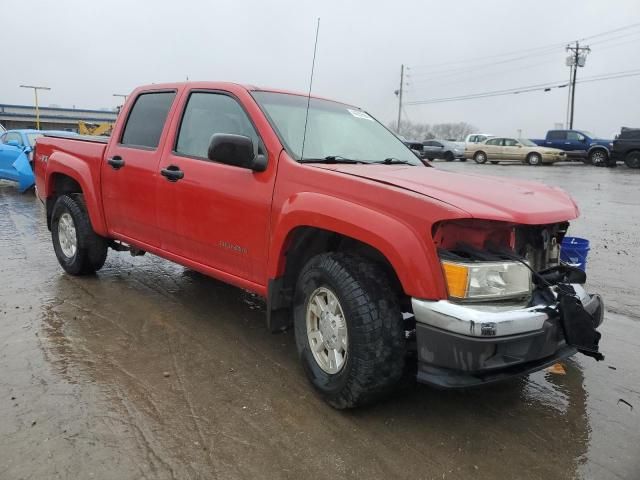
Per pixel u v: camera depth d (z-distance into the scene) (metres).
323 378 3.20
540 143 32.06
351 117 4.44
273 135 3.57
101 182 5.02
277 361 3.80
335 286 2.99
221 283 5.55
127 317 4.52
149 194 4.44
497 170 25.72
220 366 3.69
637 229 9.33
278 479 2.55
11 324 4.27
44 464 2.58
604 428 3.08
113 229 5.05
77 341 3.99
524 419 3.15
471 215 2.63
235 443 2.81
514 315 2.64
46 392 3.24
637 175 22.52
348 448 2.81
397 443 2.87
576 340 2.78
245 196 3.60
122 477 2.52
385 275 2.98
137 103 4.89
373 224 2.83
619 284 5.90
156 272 5.90
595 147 29.41
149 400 3.20
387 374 2.90
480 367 2.59
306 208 3.14
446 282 2.67
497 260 2.72
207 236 3.94
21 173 11.77
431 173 3.54
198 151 4.12
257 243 3.56
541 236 3.12
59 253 5.71
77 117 62.41
